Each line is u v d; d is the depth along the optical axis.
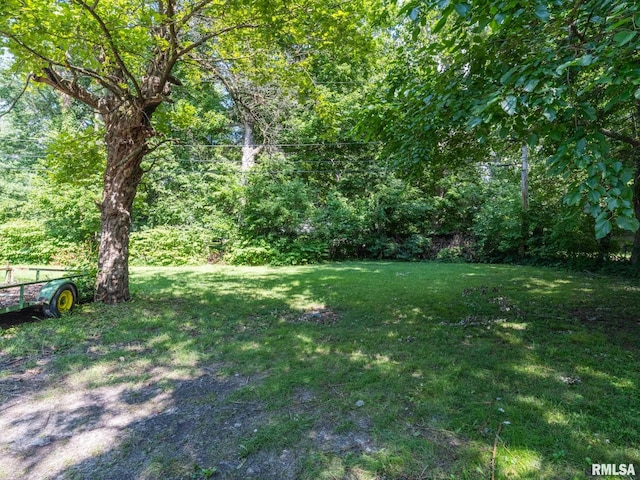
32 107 21.38
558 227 11.94
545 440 2.32
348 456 2.21
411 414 2.68
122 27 4.95
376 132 5.16
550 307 6.20
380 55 9.08
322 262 15.43
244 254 14.30
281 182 16.22
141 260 14.06
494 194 16.42
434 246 17.25
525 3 2.40
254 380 3.31
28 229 13.52
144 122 6.45
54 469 2.11
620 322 5.19
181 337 4.52
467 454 2.21
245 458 2.21
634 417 2.59
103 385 3.21
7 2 4.08
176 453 2.26
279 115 13.40
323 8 5.59
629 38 1.84
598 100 4.27
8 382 3.23
